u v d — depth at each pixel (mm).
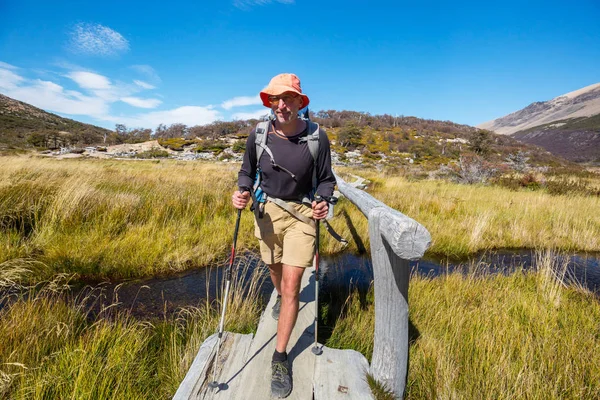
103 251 4621
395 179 16922
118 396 2117
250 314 3287
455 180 17891
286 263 2129
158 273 4598
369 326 3090
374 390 2033
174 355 2555
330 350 2428
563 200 10766
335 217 7250
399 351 2043
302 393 2010
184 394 1907
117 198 6410
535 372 2381
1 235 4758
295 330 2676
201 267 4875
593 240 6918
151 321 3363
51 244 4758
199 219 6512
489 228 7305
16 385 2113
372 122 115812
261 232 2279
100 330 2811
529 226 7602
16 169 8117
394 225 1619
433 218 7750
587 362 2562
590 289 4723
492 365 2480
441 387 2283
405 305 2021
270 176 2154
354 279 4660
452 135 107688
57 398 2057
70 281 4180
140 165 22922
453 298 3709
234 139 83500
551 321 3225
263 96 2041
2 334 2430
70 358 2330
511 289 4133
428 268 5391
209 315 3312
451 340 2840
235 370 2182
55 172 8648
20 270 3914
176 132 110750
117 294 3957
